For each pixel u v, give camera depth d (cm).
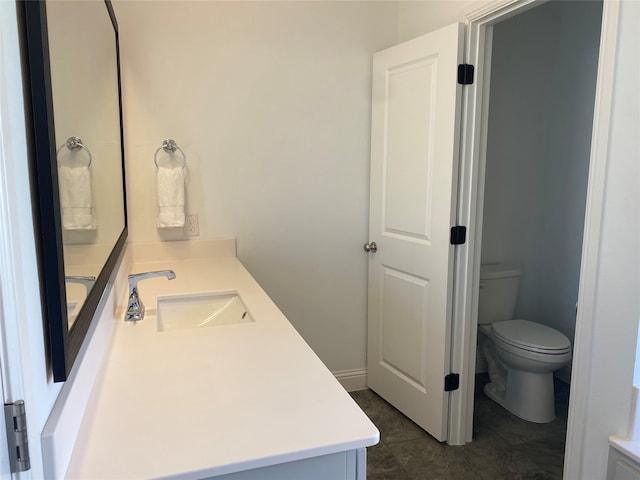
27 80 71
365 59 270
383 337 279
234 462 83
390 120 259
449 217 221
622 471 152
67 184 86
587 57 282
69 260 84
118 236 171
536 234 318
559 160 304
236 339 138
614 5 143
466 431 239
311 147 266
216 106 246
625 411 151
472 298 231
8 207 62
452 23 224
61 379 77
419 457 226
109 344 134
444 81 218
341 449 89
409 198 247
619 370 152
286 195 265
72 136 92
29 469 67
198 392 107
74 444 86
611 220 149
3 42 61
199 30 239
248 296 183
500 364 290
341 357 294
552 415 261
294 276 274
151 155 238
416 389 251
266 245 265
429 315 238
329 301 284
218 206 253
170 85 237
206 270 227
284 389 108
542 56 301
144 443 87
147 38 231
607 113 148
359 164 278
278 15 251
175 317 185
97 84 131
